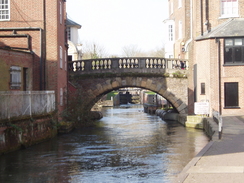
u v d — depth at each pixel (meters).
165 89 27.95
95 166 12.51
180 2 34.53
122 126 27.33
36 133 17.61
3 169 12.15
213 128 17.47
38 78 21.84
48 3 22.11
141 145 17.47
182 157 13.92
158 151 15.53
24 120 16.20
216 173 8.79
